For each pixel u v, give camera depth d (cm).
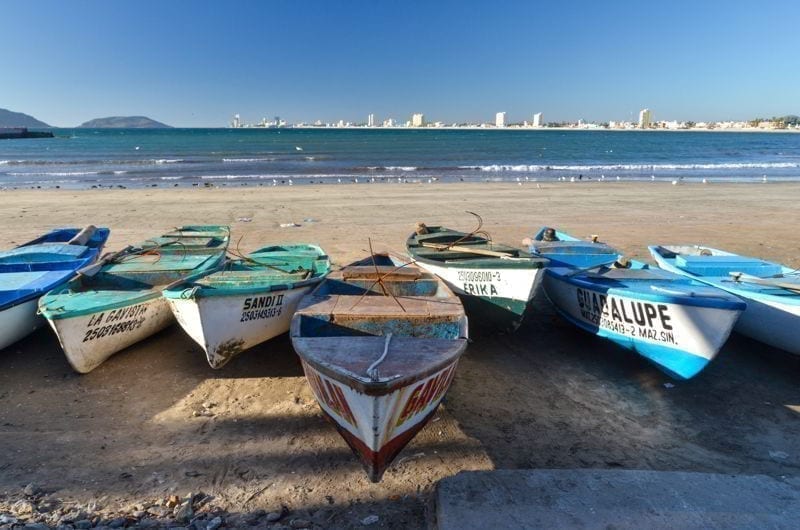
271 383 585
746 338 721
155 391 564
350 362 401
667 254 900
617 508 345
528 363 647
